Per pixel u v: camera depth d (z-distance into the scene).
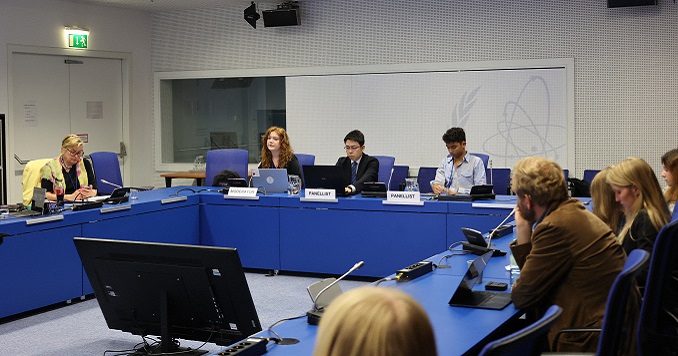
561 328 2.92
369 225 6.59
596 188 3.83
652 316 2.93
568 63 8.50
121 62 10.15
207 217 7.21
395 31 9.21
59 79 9.34
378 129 9.38
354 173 7.37
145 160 10.49
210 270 2.78
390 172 7.60
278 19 9.45
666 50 8.11
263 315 5.65
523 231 3.37
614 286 2.19
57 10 9.18
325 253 6.77
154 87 10.51
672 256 2.89
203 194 7.21
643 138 8.28
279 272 7.08
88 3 9.54
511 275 3.65
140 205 6.50
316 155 9.73
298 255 6.88
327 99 9.62
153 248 2.85
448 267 3.99
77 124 9.60
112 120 10.07
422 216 6.39
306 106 9.74
